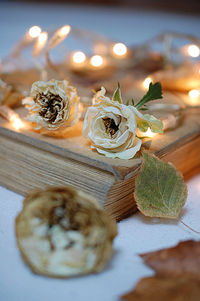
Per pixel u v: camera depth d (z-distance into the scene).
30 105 0.37
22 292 0.28
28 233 0.28
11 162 0.38
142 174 0.33
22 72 0.52
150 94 0.35
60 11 1.57
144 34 1.04
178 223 0.35
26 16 1.39
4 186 0.39
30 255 0.28
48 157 0.36
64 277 0.28
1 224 0.34
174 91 0.50
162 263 0.29
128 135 0.33
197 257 0.30
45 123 0.36
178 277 0.29
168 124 0.39
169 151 0.37
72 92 0.36
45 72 0.47
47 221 0.29
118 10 1.66
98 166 0.33
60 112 0.35
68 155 0.35
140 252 0.31
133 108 0.33
